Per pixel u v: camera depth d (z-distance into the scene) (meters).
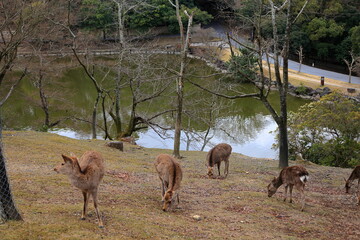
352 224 9.96
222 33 42.38
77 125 30.75
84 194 7.74
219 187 12.66
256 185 13.43
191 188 12.27
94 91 37.84
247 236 8.23
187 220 8.91
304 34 48.84
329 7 47.09
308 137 23.50
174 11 51.59
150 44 28.70
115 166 14.40
